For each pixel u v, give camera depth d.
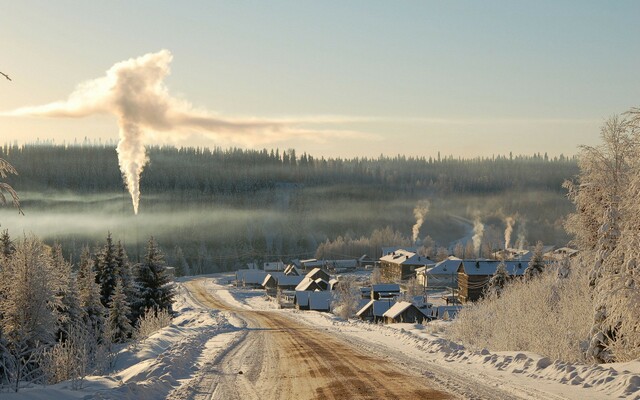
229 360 27.42
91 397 16.20
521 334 30.75
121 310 53.28
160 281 66.50
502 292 50.06
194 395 17.86
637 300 23.52
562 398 15.34
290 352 30.41
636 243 23.95
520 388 17.11
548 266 54.00
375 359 26.11
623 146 32.25
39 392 16.02
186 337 41.94
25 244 29.95
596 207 33.62
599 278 28.95
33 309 28.84
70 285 42.91
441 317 88.38
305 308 115.56
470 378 19.42
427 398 15.97
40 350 26.89
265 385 19.36
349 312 97.88
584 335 29.06
